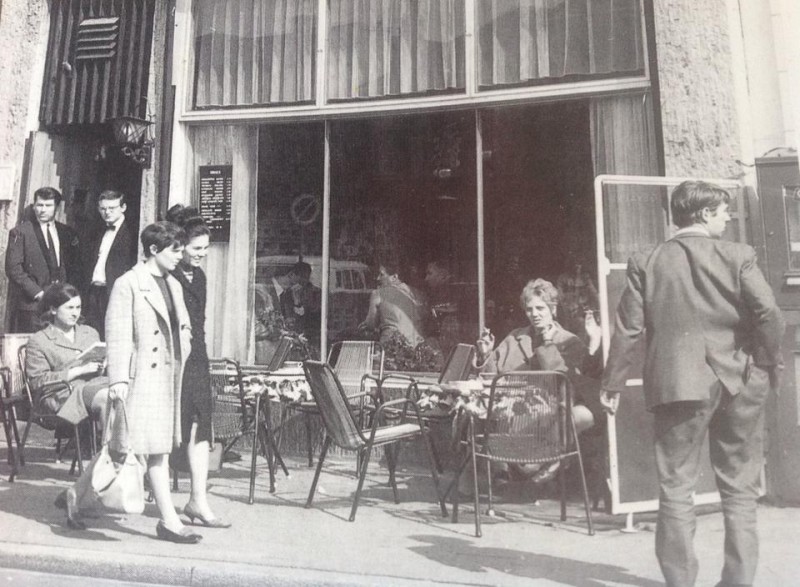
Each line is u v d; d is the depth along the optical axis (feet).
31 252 20.43
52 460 19.35
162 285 13.34
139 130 20.90
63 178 22.45
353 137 20.84
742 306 10.45
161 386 12.96
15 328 21.35
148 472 13.19
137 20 22.08
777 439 14.75
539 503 15.71
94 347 17.53
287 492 16.52
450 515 14.65
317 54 20.95
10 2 22.71
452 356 18.26
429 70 20.06
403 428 14.93
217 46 21.84
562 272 18.75
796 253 14.96
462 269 19.71
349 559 11.95
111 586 11.68
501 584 10.92
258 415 16.17
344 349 20.22
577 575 11.26
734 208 15.57
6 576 12.11
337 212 20.83
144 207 21.36
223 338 21.07
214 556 12.14
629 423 14.07
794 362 14.74
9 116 22.36
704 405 10.10
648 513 14.64
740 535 10.12
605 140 18.43
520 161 19.35
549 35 19.04
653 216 17.33
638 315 10.94
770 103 16.47
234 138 21.62
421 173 20.24
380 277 20.38
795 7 16.46
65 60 22.48
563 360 15.46
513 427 13.38
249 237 21.29
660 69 17.16
